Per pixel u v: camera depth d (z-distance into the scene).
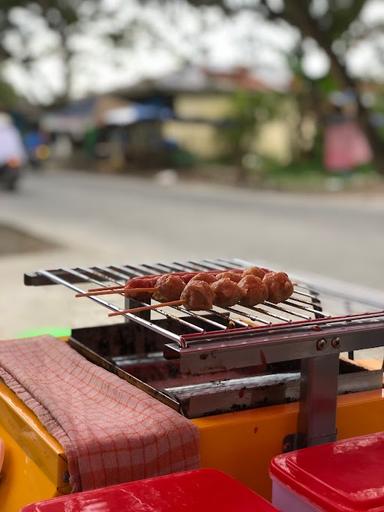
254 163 28.30
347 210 16.69
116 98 33.66
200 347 1.66
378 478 1.58
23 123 36.47
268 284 2.14
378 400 2.09
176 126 32.41
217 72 31.27
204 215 15.09
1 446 2.04
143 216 14.73
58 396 2.00
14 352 2.39
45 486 1.81
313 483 1.57
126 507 1.49
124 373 2.18
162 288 2.07
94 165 35.44
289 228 13.05
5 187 20.22
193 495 1.54
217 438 1.86
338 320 1.90
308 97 20.25
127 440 1.74
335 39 11.44
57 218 14.09
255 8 11.18
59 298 6.70
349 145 23.42
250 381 2.08
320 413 1.93
